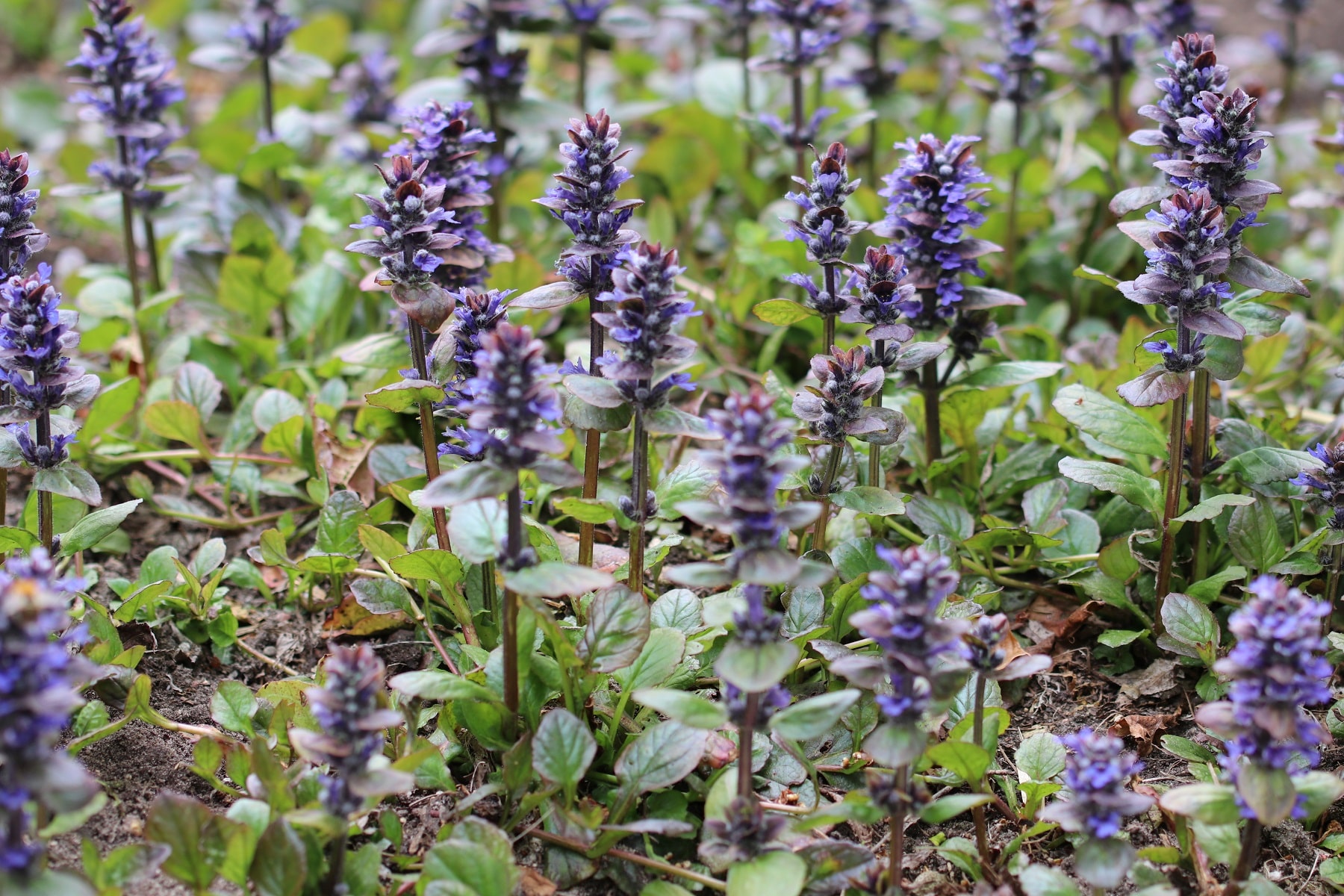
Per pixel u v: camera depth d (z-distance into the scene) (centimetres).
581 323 147
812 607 118
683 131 152
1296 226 167
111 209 160
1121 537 122
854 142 174
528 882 111
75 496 115
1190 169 117
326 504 123
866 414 117
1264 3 235
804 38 143
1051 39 143
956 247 122
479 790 112
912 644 106
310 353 139
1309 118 198
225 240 146
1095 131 143
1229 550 124
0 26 235
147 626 122
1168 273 115
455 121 121
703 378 137
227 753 113
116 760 116
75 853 112
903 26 153
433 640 120
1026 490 129
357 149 159
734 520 106
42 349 113
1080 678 122
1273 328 120
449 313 115
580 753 111
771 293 143
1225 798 107
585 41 156
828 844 110
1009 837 114
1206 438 121
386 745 114
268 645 124
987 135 164
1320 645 105
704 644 117
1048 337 134
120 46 134
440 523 118
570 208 115
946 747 109
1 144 183
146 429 135
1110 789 106
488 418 107
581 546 118
